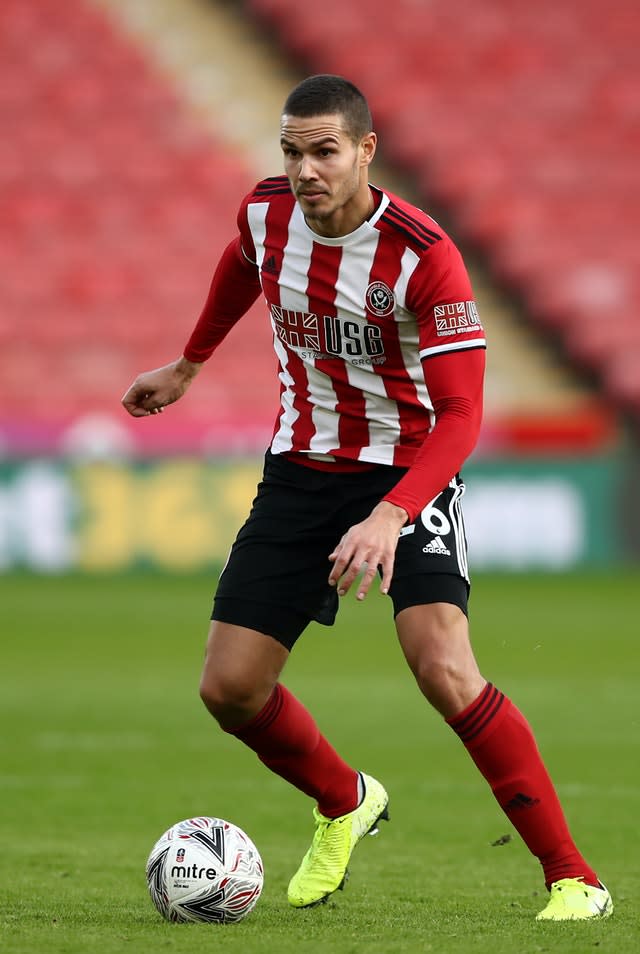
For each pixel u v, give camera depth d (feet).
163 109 265.13
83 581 190.80
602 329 229.86
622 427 220.64
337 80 47.01
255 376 224.74
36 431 191.62
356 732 100.99
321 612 51.62
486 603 172.24
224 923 46.39
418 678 47.78
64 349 230.27
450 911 49.52
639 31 279.08
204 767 88.43
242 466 193.47
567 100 266.36
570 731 100.78
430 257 48.03
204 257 245.65
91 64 270.26
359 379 50.44
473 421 47.55
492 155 256.73
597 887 47.98
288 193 50.75
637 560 195.21
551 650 140.56
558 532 195.00
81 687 121.49
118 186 253.85
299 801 78.13
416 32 274.57
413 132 259.39
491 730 47.32
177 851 46.52
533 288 236.63
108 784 82.58
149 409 58.95
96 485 192.13
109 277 240.73
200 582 190.29
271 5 277.23
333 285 49.29
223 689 49.75
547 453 194.59
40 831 69.00
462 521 50.16
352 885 56.13
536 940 42.93
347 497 50.75
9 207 249.34
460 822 72.49
